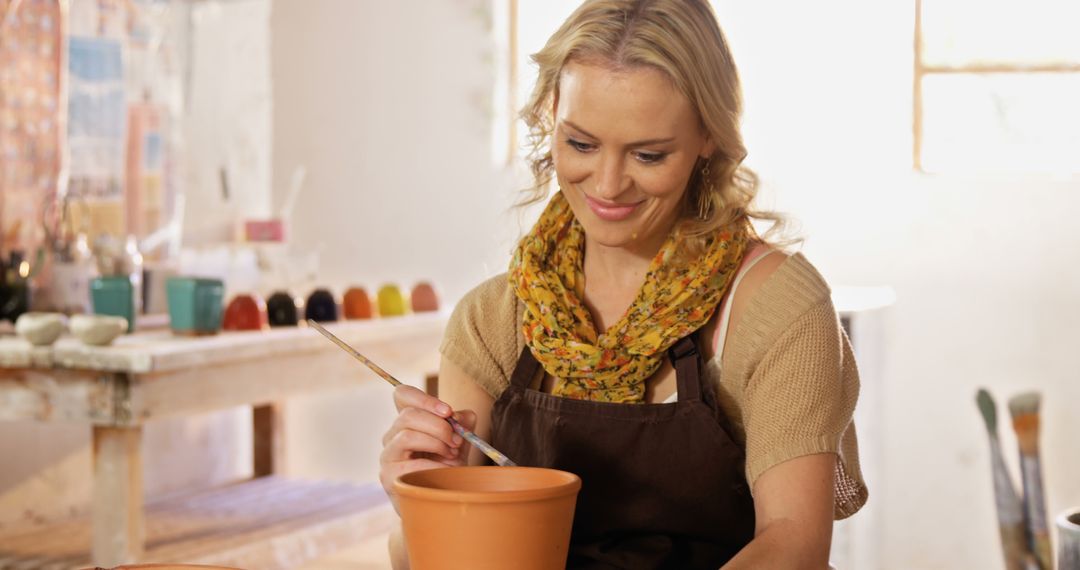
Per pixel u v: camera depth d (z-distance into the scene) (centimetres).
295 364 316
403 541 147
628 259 146
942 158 385
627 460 141
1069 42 372
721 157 142
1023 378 371
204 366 286
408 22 436
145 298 356
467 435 127
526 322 147
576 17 132
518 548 103
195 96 400
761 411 136
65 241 336
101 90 363
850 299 342
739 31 401
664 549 143
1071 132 373
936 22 384
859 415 385
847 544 379
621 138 127
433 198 435
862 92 390
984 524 375
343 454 446
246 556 309
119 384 270
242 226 421
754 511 145
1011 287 373
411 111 437
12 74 335
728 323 142
